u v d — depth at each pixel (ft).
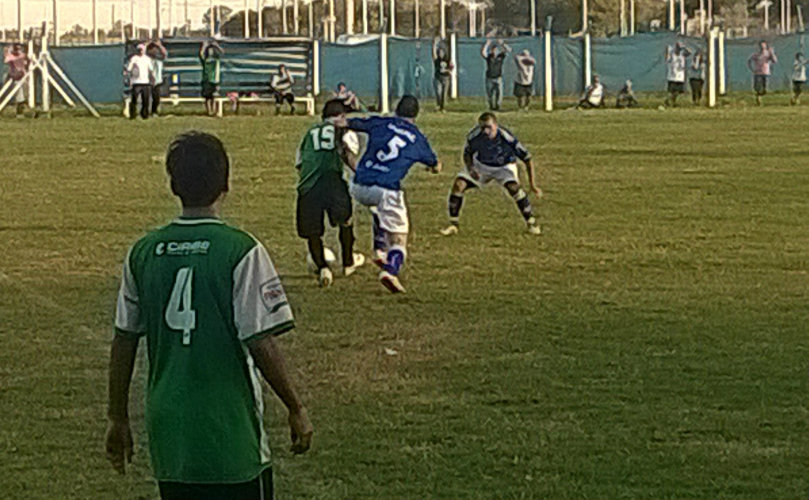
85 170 134.72
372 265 84.53
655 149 155.43
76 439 48.60
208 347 29.43
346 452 46.50
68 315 70.13
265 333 29.37
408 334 64.69
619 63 269.64
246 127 183.11
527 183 125.49
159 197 115.55
